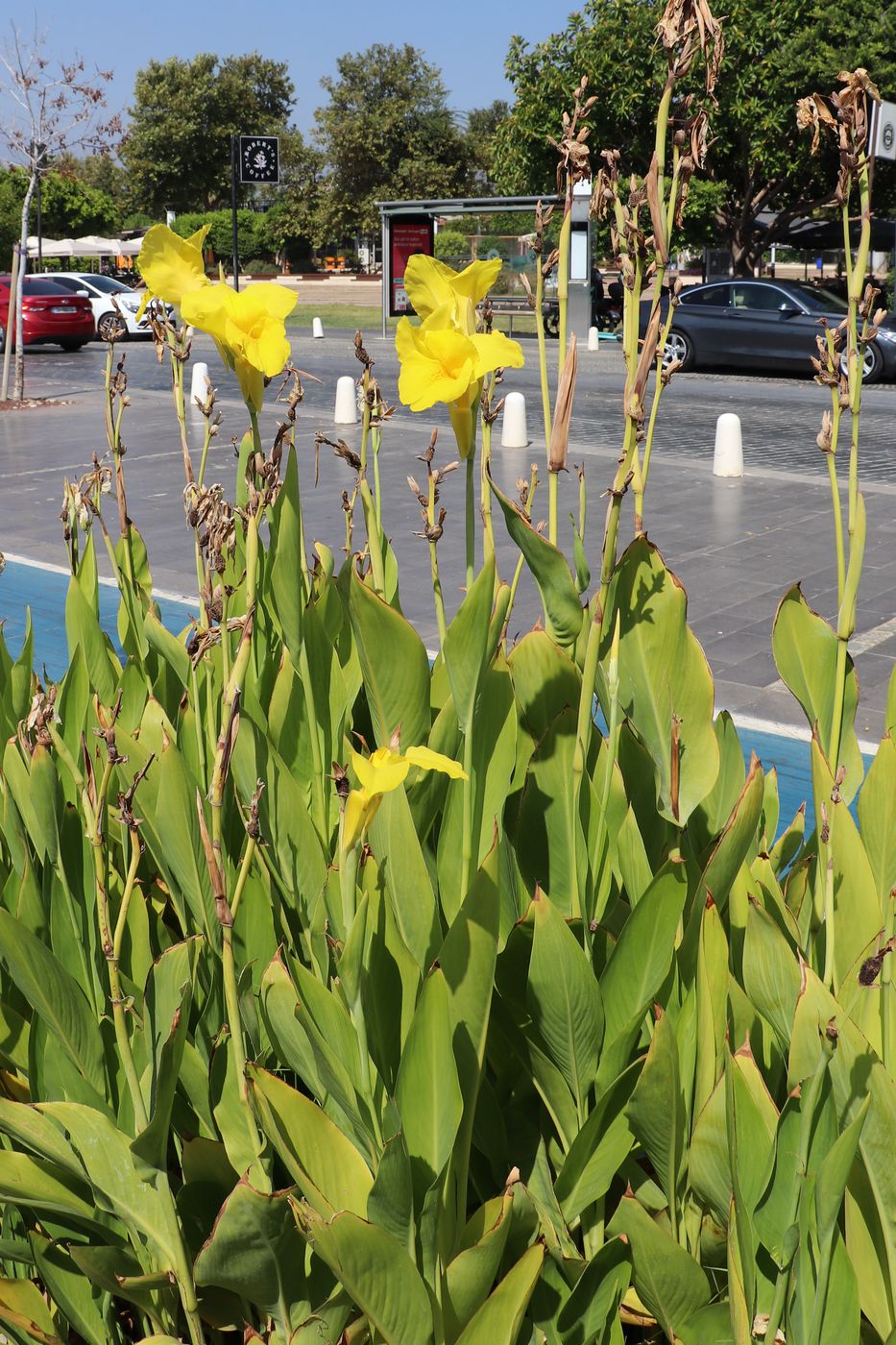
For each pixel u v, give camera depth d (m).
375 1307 1.36
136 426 15.55
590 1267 1.61
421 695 1.71
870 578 8.34
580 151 1.50
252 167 29.81
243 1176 1.41
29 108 17.09
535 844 1.88
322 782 2.01
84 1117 1.58
